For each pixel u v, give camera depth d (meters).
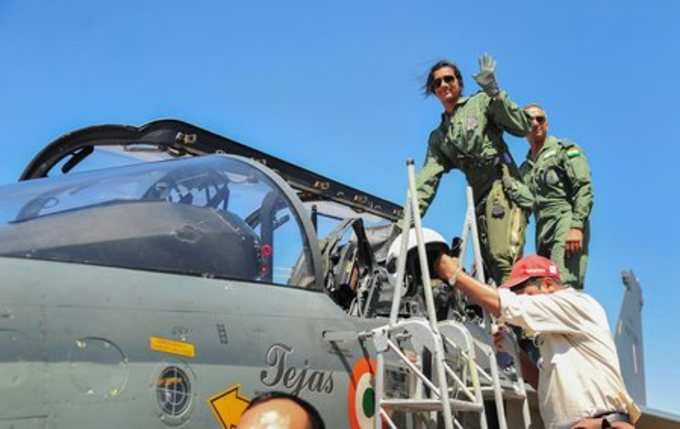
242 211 3.64
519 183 5.15
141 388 2.70
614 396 3.64
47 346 2.53
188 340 2.91
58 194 3.37
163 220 3.28
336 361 3.47
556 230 6.03
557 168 6.09
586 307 3.78
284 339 3.28
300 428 3.12
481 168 5.08
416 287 4.55
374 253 5.19
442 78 5.17
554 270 4.02
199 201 3.62
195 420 2.82
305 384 3.29
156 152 4.62
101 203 3.31
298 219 3.74
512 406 4.62
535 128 6.34
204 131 4.60
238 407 2.98
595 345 3.72
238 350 3.06
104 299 2.76
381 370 3.54
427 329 3.45
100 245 2.97
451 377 3.81
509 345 4.43
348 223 4.70
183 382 2.83
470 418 4.44
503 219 5.04
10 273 2.61
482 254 5.15
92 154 4.81
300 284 3.64
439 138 5.21
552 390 3.75
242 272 3.38
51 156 4.83
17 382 2.43
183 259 3.18
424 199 5.07
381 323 3.88
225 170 3.80
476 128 5.02
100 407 2.58
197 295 3.07
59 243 2.89
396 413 3.77
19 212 3.15
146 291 2.91
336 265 4.66
